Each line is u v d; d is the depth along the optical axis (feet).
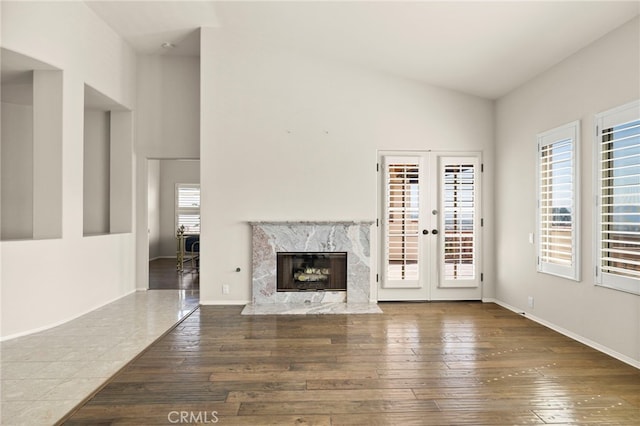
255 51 17.83
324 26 15.38
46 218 14.47
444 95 18.34
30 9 13.26
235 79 17.81
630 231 10.57
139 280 20.68
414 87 18.26
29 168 18.69
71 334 13.24
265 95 17.85
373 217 18.17
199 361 10.86
